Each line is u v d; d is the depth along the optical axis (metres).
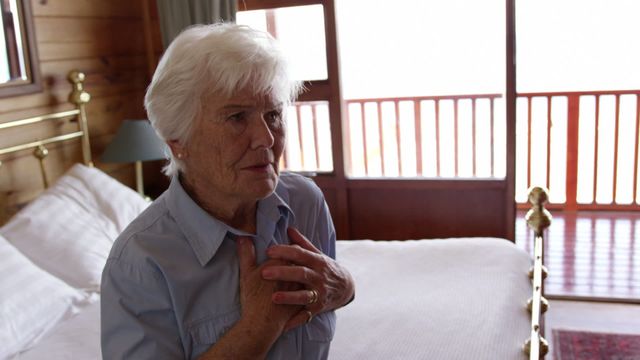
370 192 3.74
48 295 2.01
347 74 5.16
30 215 2.36
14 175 2.70
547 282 3.62
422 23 5.25
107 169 3.42
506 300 2.09
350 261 2.58
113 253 0.96
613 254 4.05
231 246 1.02
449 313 2.03
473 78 5.29
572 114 4.82
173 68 0.94
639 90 4.71
